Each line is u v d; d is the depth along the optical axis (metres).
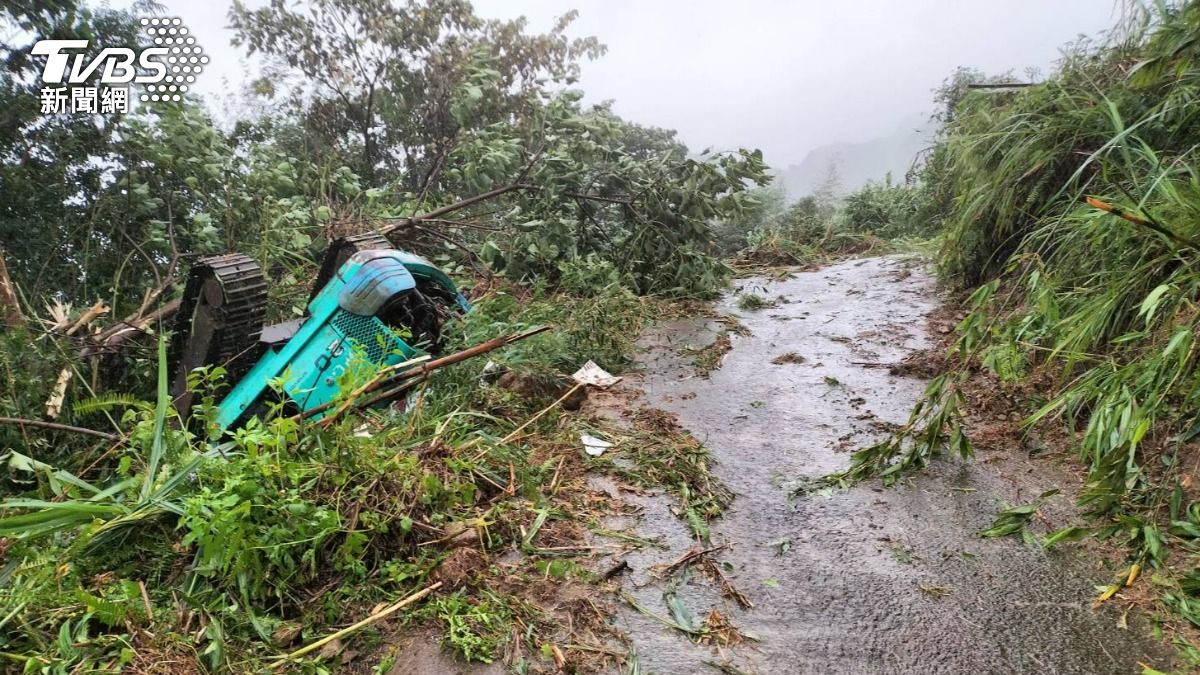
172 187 6.42
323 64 11.38
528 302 5.98
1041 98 4.81
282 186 6.77
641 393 4.22
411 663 2.01
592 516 2.79
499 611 2.18
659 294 6.54
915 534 2.63
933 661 2.01
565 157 6.66
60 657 1.88
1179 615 2.09
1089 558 2.41
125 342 4.84
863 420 3.67
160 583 2.23
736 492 3.02
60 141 5.77
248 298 3.73
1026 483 2.90
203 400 2.79
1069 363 2.97
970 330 3.39
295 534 2.28
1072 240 3.68
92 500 2.38
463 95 7.82
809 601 2.29
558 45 12.19
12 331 4.16
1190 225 2.76
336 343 3.55
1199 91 3.69
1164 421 2.83
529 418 3.65
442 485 2.68
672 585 2.38
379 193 7.07
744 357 4.88
